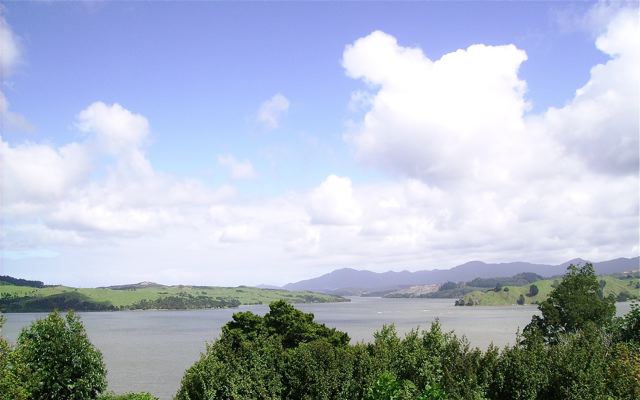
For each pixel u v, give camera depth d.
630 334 27.73
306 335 36.25
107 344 109.44
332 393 21.81
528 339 23.47
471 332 116.44
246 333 34.56
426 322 163.62
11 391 20.56
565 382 18.80
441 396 16.42
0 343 22.08
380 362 21.80
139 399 27.31
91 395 25.39
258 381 22.00
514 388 19.19
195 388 22.14
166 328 162.62
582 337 23.41
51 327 24.44
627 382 19.00
